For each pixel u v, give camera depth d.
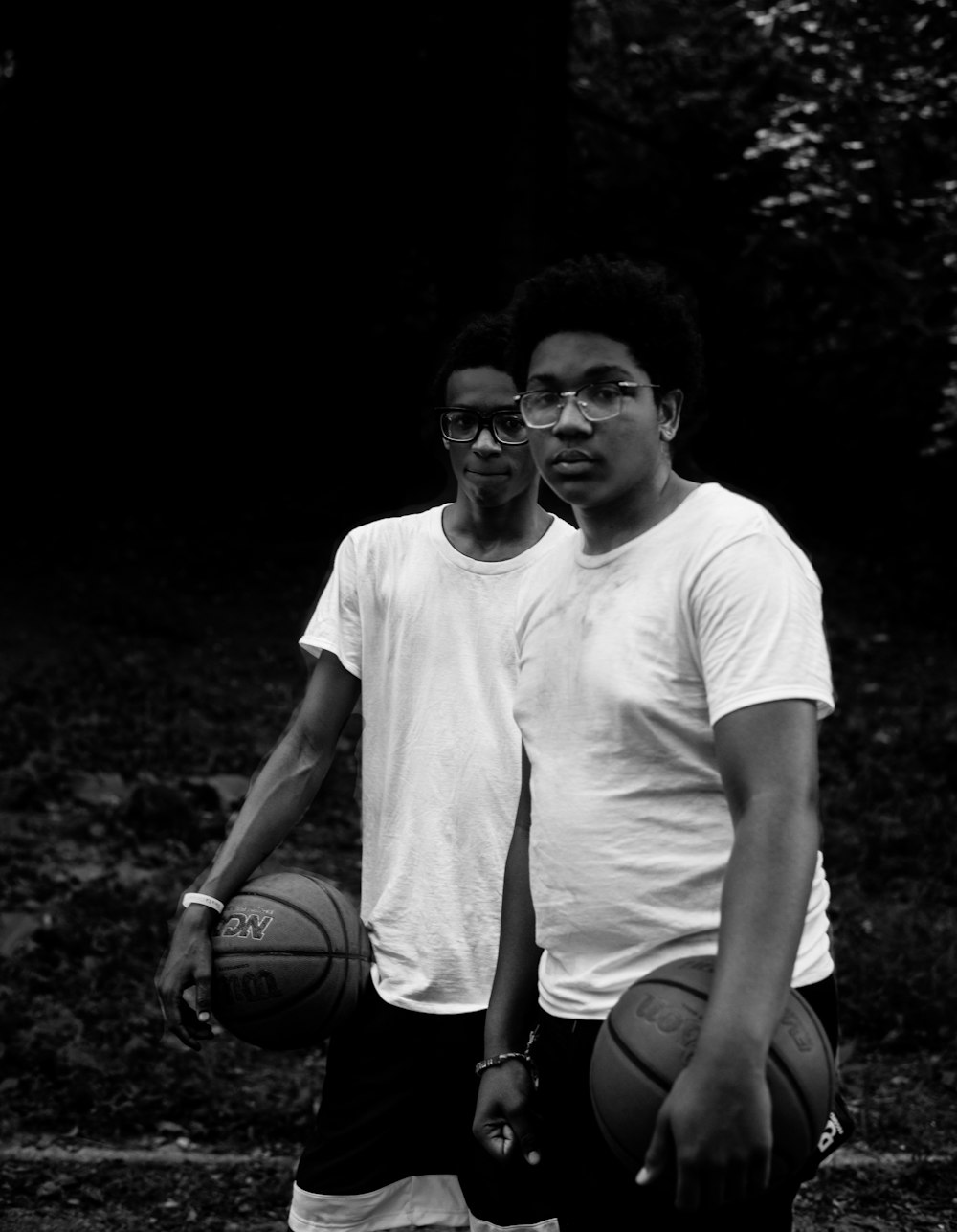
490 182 14.95
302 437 19.03
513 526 3.54
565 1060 2.62
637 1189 2.55
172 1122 5.33
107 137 17.06
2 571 15.04
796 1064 2.28
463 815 3.44
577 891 2.53
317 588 15.66
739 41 17.08
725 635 2.36
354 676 3.65
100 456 18.34
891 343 16.23
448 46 15.84
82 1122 5.28
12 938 6.79
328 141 16.95
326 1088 3.56
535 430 2.60
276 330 18.80
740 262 16.64
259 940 3.36
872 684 13.57
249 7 15.86
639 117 17.08
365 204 17.45
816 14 14.89
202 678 12.71
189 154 17.20
